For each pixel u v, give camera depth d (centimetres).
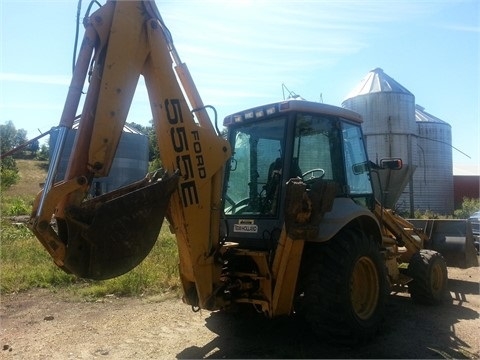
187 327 523
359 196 539
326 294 420
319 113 482
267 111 476
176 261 848
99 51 379
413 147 1270
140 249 369
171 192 386
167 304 624
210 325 525
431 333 490
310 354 429
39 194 379
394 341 464
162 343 471
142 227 368
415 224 770
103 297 666
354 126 548
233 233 496
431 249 736
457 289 717
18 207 2041
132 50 388
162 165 418
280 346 453
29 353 447
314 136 482
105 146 372
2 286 706
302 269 448
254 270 455
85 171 374
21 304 631
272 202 468
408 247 654
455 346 450
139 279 719
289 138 459
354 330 426
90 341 480
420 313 572
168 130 405
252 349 446
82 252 354
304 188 409
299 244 416
